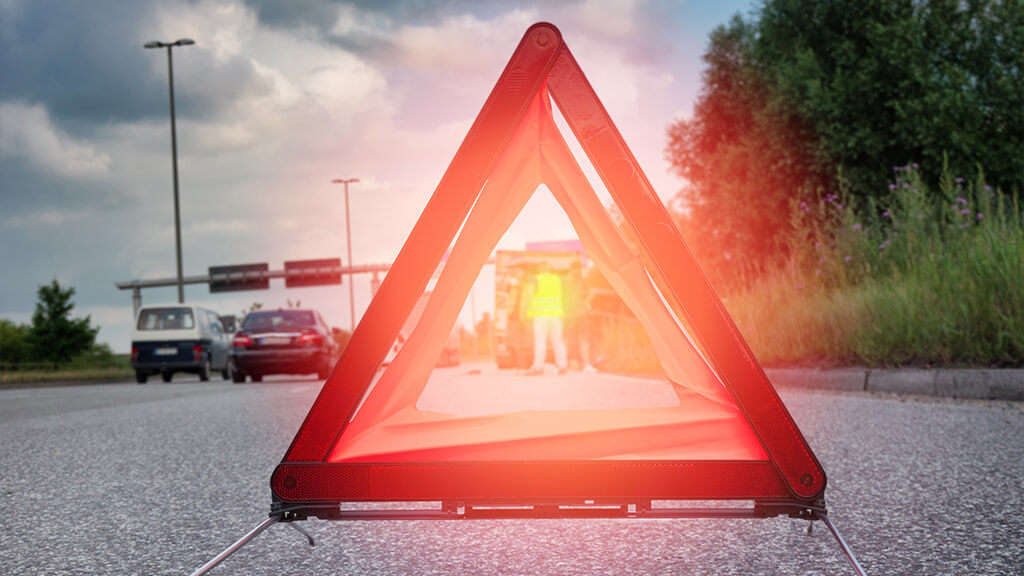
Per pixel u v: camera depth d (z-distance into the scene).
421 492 1.98
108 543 2.86
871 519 2.95
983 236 8.23
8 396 14.31
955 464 3.93
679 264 1.94
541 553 2.62
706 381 2.11
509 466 1.99
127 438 5.99
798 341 9.96
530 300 15.09
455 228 1.92
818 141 18.66
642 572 2.39
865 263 10.72
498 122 1.94
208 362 21.75
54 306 40.28
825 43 19.38
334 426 1.96
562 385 10.42
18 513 3.40
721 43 21.88
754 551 2.59
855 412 6.13
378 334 1.93
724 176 20.66
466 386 10.70
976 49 17.33
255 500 3.55
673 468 1.99
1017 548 2.52
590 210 2.17
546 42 1.97
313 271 38.44
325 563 2.54
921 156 17.91
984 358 7.09
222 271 38.56
